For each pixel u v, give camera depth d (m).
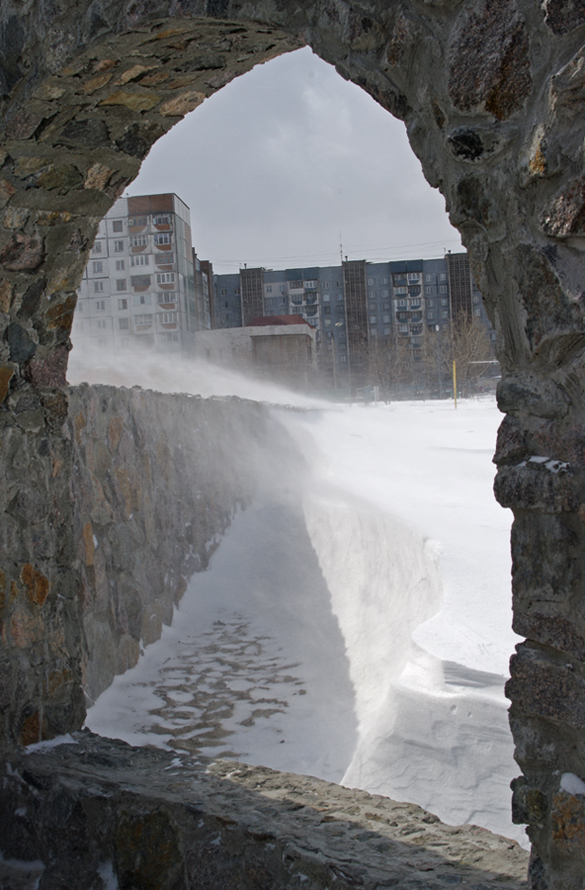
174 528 6.25
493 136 1.71
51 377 3.53
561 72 1.55
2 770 3.22
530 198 1.67
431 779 3.15
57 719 3.49
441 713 3.25
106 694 4.54
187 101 2.87
